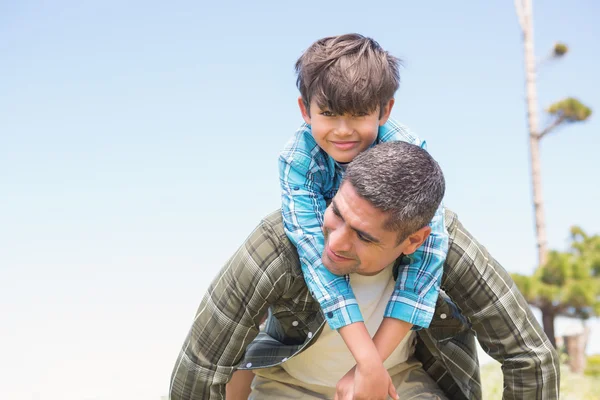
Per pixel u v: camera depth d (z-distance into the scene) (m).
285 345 2.58
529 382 2.50
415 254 2.32
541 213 13.69
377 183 2.05
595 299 9.82
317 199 2.41
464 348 2.69
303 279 2.38
